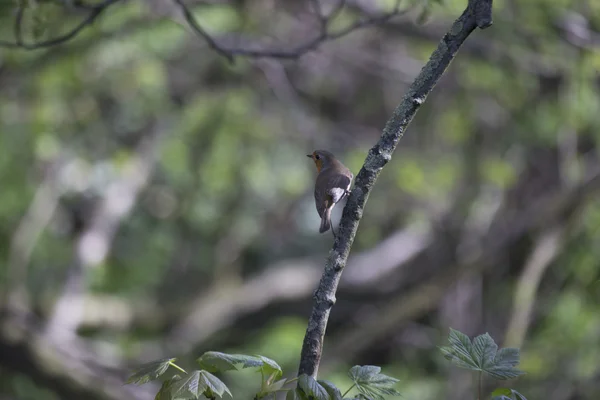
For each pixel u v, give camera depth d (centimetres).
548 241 1350
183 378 292
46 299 1484
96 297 1627
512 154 1536
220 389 289
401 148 1633
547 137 1398
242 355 307
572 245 1369
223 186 1594
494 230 1515
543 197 1519
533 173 1539
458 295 1520
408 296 1460
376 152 321
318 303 317
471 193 1566
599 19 1295
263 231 1923
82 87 1407
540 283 1422
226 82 1527
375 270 1816
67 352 1266
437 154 1584
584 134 1498
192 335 1631
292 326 1612
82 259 1522
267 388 307
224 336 1806
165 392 292
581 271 1325
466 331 1494
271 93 1625
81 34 1214
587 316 1305
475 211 1559
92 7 613
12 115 1446
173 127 1616
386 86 1823
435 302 1505
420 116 1581
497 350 312
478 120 1534
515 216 1518
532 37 1194
